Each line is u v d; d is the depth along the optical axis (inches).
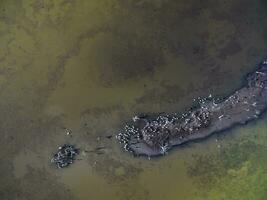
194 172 495.5
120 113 529.0
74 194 492.7
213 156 502.0
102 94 539.2
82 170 503.8
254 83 532.1
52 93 542.0
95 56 558.9
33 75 551.8
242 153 500.7
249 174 488.7
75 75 550.0
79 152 512.1
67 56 559.8
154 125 517.3
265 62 542.6
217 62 547.5
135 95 536.7
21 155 514.3
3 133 525.7
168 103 530.9
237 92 530.0
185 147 506.9
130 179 497.0
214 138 509.7
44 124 527.8
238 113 519.2
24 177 502.9
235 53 550.3
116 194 491.2
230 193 480.4
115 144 513.7
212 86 536.1
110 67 552.4
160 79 543.5
